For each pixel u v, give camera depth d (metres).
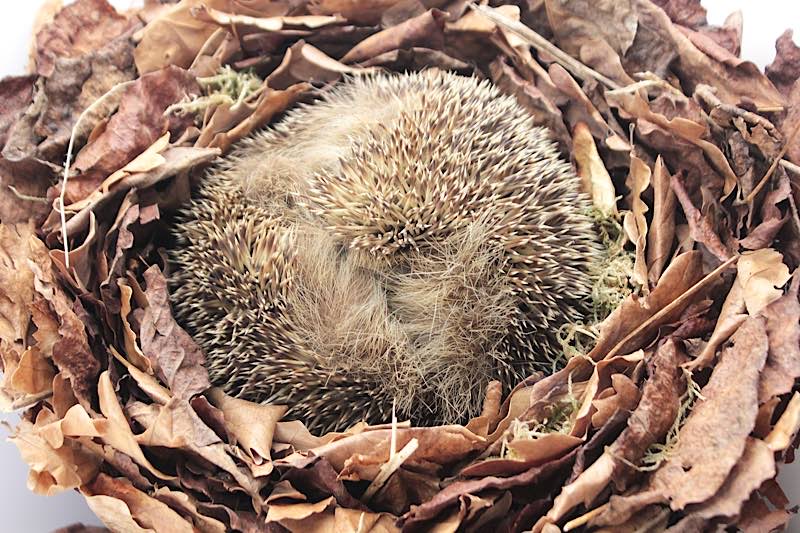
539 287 0.56
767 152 0.57
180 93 0.60
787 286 0.55
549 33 0.62
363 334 0.57
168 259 0.58
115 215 0.58
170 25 0.61
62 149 0.59
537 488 0.53
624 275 0.57
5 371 0.54
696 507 0.50
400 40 0.62
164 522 0.52
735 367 0.52
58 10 0.62
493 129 0.58
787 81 0.59
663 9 0.61
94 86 0.60
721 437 0.50
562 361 0.57
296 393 0.56
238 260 0.57
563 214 0.57
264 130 0.61
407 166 0.57
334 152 0.58
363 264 0.57
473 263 0.56
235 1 0.61
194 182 0.59
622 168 0.60
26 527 0.60
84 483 0.53
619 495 0.51
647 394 0.52
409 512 0.53
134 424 0.54
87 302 0.56
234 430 0.54
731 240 0.56
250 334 0.56
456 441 0.54
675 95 0.59
